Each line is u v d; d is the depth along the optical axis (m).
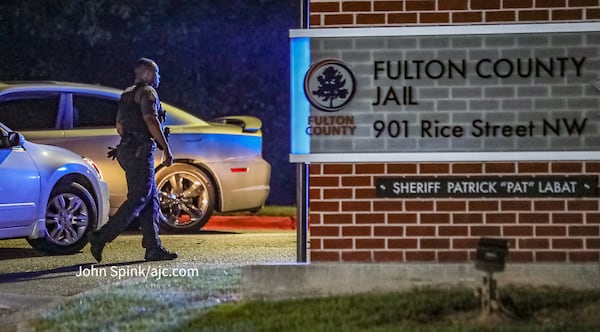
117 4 58.62
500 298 22.19
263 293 24.41
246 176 39.56
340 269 24.45
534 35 24.53
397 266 24.41
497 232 24.72
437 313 22.05
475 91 24.67
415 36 24.69
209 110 59.03
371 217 24.91
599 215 24.62
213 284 25.62
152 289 25.16
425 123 24.78
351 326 21.09
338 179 24.92
